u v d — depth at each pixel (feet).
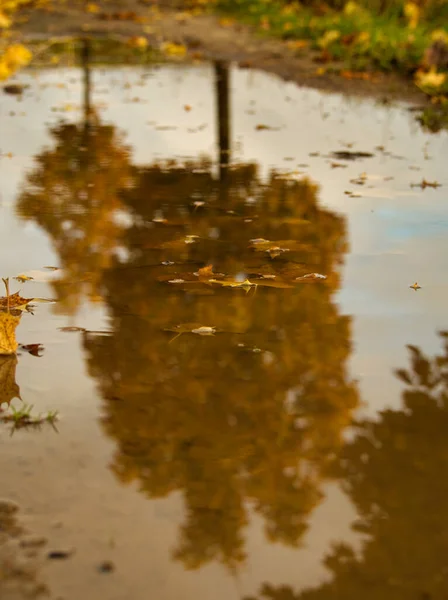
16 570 5.53
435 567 5.68
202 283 11.41
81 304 10.53
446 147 21.13
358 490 6.60
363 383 8.50
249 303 10.68
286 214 14.96
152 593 5.36
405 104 26.94
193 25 46.32
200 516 6.21
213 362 8.93
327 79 31.09
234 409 7.91
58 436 7.36
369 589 5.45
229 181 17.40
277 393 8.23
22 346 9.23
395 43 33.94
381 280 11.57
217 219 14.60
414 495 6.55
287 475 6.81
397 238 13.55
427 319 10.19
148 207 15.33
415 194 16.37
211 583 5.47
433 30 39.65
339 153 20.38
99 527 6.04
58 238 13.34
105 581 5.45
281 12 47.83
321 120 24.73
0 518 6.10
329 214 14.96
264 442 7.32
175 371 8.69
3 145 20.74
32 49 39.40
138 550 5.79
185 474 6.80
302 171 18.42
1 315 8.93
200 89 30.27
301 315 10.27
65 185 16.84
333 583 5.50
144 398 8.10
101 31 45.27
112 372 8.64
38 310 10.30
